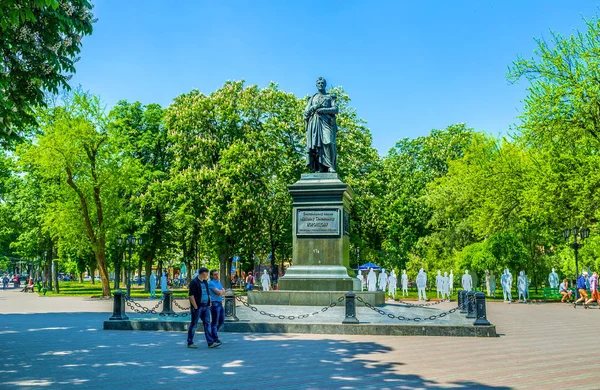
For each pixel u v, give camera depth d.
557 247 52.28
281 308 19.77
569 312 27.09
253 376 9.60
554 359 11.39
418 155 68.12
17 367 10.64
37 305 33.47
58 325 19.41
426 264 49.75
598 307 31.05
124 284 87.19
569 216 36.50
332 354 11.98
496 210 39.31
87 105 39.97
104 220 41.66
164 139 53.03
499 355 11.88
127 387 8.79
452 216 50.62
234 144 42.41
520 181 38.50
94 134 40.06
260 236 45.81
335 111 22.66
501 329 17.97
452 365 10.61
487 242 41.81
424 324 15.67
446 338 14.80
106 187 41.59
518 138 36.75
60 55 14.82
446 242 49.38
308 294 20.31
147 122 53.59
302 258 21.00
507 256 40.94
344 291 20.31
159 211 49.47
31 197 53.19
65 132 38.62
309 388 8.63
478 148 45.12
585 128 34.72
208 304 13.20
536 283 45.06
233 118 44.31
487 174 39.94
